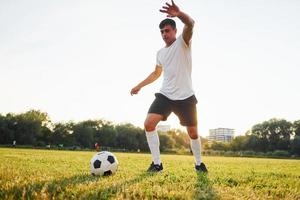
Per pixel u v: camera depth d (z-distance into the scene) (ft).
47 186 11.35
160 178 15.43
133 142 327.06
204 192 11.57
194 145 20.39
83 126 321.52
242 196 11.34
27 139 282.97
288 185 16.21
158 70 20.49
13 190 10.55
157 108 18.95
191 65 19.02
